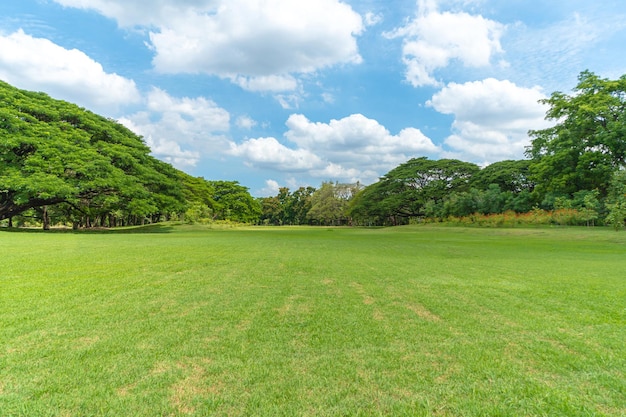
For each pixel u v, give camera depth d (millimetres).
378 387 2631
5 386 2531
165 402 2367
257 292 5742
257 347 3369
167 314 4406
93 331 3732
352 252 12602
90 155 25141
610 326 4133
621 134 26562
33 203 25188
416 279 7145
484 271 8312
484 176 43281
